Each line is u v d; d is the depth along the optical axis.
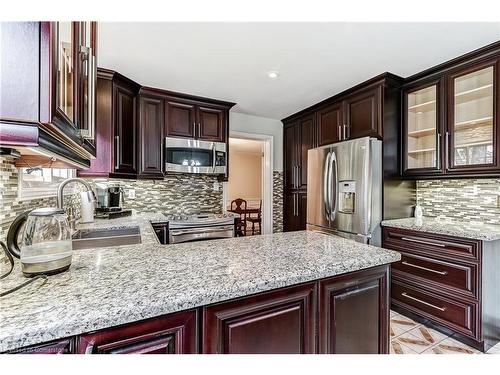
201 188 3.56
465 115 2.26
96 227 2.07
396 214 2.69
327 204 2.96
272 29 1.79
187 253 1.17
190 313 0.78
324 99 3.27
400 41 1.94
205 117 3.27
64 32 0.79
